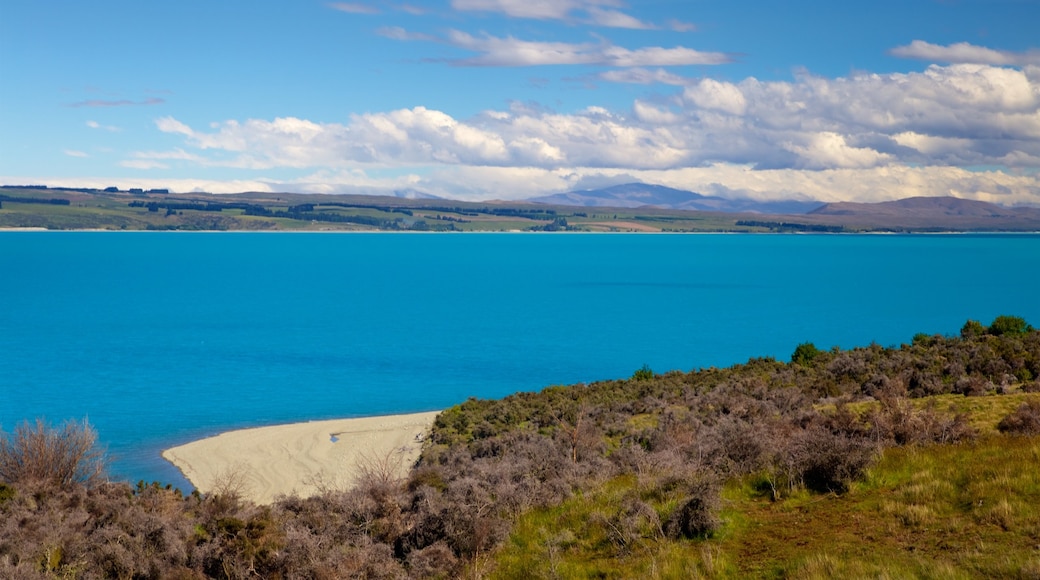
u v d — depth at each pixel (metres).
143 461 42.03
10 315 124.75
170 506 22.05
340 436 47.41
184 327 111.50
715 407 36.25
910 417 21.86
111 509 19.72
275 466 40.22
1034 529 13.17
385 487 19.20
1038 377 36.38
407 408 58.81
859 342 98.75
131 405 58.88
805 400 35.50
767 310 140.62
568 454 25.73
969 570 11.83
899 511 14.95
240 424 52.38
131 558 16.55
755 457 19.44
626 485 19.20
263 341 98.00
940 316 128.62
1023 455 17.50
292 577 15.54
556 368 80.50
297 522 18.17
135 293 164.38
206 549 16.69
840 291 179.62
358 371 76.94
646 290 182.50
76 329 107.81
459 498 17.56
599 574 14.00
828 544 13.80
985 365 39.38
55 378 70.56
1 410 56.72
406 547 16.66
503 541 16.59
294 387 67.50
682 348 95.12
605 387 50.84
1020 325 52.22
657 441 28.25
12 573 14.95
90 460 27.14
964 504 14.97
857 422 23.05
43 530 17.75
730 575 13.04
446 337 103.81
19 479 24.50
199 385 67.88
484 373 76.81
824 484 17.44
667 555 14.06
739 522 15.52
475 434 41.53
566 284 199.50
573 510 17.64
